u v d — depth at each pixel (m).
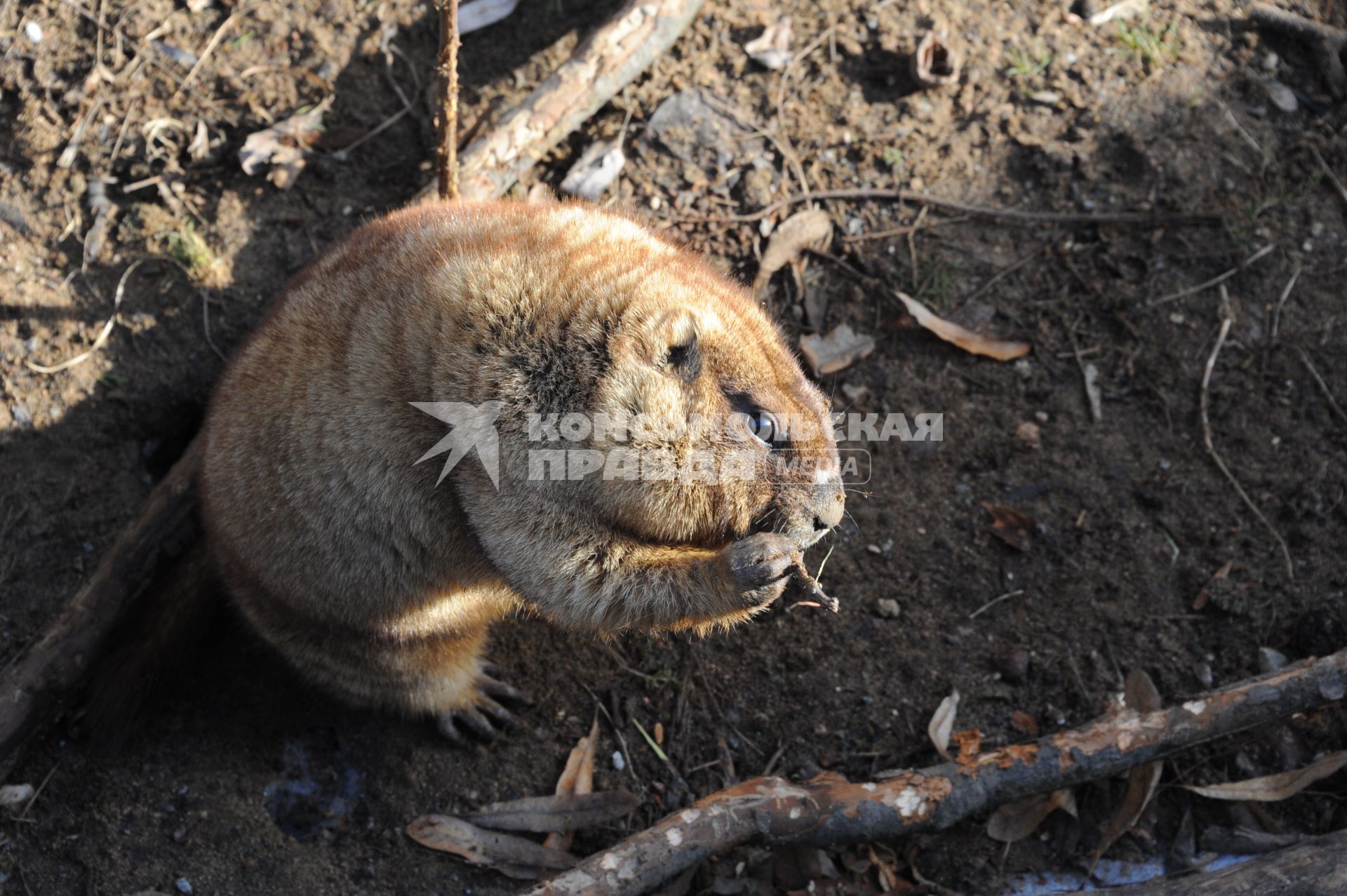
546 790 4.18
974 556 4.55
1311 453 4.69
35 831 3.92
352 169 5.05
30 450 4.52
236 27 5.14
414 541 3.66
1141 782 4.00
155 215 4.86
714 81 5.19
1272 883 3.33
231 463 3.74
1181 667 4.32
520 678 4.48
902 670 4.36
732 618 3.54
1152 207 5.04
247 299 4.83
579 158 5.04
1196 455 4.70
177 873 3.85
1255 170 5.14
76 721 4.17
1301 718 4.15
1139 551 4.54
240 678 4.45
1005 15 5.37
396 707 4.29
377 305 3.55
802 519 3.50
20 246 4.75
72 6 5.06
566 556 3.45
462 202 4.03
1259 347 4.85
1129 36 5.30
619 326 3.40
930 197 5.05
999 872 3.94
